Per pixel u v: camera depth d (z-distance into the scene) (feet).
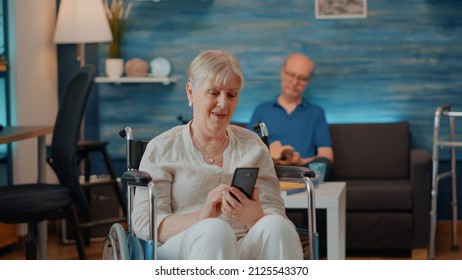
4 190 14.47
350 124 20.35
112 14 21.21
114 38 21.16
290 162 18.28
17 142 19.47
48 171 21.22
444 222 21.15
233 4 21.25
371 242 18.43
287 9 21.15
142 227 9.96
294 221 17.28
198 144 10.57
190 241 9.32
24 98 19.95
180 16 21.38
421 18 20.93
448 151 21.07
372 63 21.07
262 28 21.21
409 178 19.90
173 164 10.37
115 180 19.38
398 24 20.98
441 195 21.13
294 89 19.86
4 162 18.92
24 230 19.74
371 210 18.42
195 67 10.32
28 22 20.20
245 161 10.54
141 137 21.65
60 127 15.12
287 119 20.01
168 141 10.53
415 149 19.42
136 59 21.09
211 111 10.29
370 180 19.84
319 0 21.04
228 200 9.73
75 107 14.67
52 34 21.59
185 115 21.52
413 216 18.35
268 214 10.32
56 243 19.86
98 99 21.72
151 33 21.45
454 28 20.88
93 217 19.77
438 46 20.95
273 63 21.21
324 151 19.83
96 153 21.86
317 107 20.18
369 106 21.12
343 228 15.65
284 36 21.16
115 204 20.06
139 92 21.63
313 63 20.01
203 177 10.36
